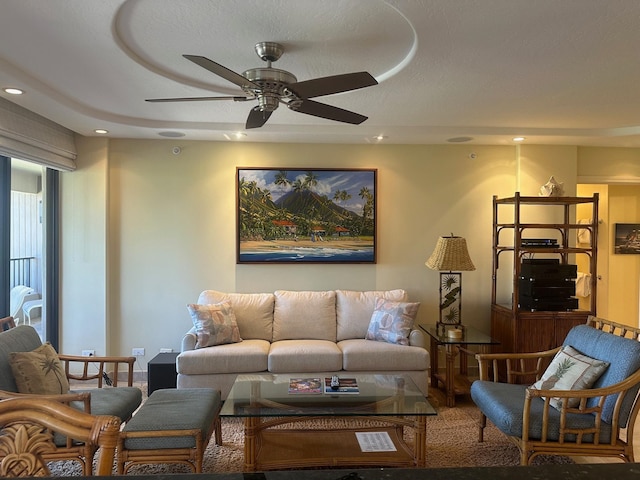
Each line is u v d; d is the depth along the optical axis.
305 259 4.43
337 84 2.18
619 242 6.08
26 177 4.05
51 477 0.86
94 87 2.96
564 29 2.08
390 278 4.52
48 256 4.16
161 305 4.37
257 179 4.39
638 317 6.09
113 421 1.03
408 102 3.26
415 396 2.73
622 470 0.86
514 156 4.54
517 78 2.74
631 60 2.45
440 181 4.52
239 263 4.39
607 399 2.38
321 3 1.91
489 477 0.83
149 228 4.36
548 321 3.94
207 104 3.36
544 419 2.30
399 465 2.46
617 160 4.63
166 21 2.08
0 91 2.84
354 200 4.46
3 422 1.05
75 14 1.96
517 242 3.95
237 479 0.81
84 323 4.23
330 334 4.07
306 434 2.75
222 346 3.68
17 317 3.93
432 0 1.82
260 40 2.28
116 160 4.31
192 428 2.27
